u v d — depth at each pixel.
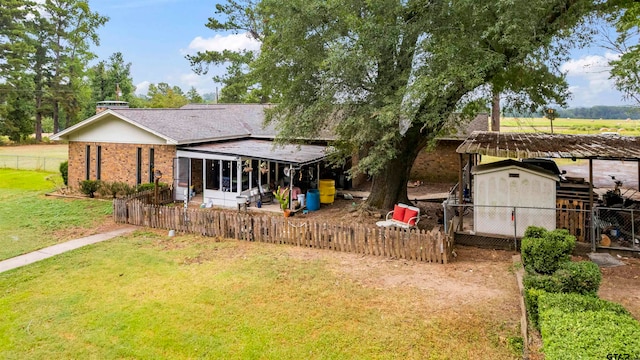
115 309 8.13
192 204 19.09
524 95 14.43
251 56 26.53
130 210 15.32
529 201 11.75
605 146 12.22
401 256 11.15
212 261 11.11
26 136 59.38
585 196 11.58
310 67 14.23
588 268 6.65
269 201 19.05
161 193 18.73
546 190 11.59
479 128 22.92
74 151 21.89
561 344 4.37
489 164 12.59
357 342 6.75
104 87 67.44
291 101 14.98
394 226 13.03
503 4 9.95
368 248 11.58
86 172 21.72
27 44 56.06
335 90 13.75
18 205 18.64
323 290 8.95
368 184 24.59
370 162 13.10
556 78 13.45
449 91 11.61
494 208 12.05
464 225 13.58
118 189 19.97
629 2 11.87
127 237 13.66
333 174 22.81
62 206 18.44
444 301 8.23
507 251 11.66
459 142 23.11
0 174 29.72
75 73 60.47
